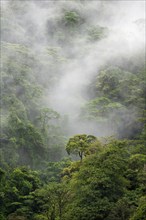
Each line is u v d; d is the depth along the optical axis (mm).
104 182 30906
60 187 36656
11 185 46906
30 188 47281
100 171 32000
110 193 31109
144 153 47562
